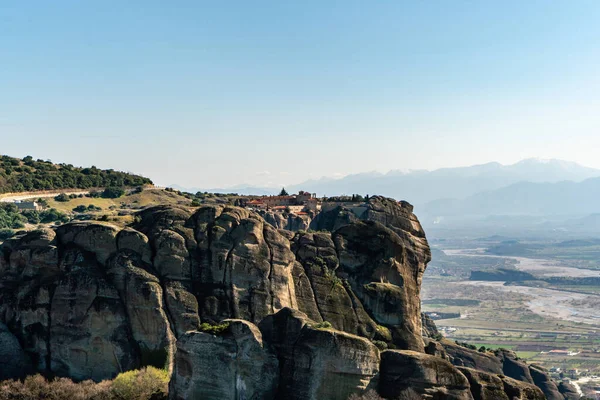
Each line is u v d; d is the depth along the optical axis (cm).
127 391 11069
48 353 12388
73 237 13175
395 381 10775
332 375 10481
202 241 13450
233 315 12975
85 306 12425
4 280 13125
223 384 10394
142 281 12525
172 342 12319
